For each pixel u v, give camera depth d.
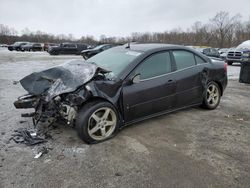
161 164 3.16
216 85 5.50
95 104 3.63
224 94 7.25
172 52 4.64
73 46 30.38
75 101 3.53
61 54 29.75
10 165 3.06
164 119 4.77
